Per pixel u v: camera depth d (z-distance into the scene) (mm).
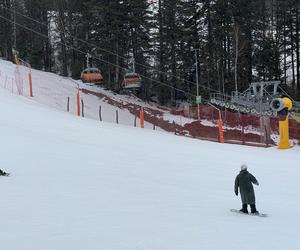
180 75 64625
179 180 19859
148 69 65125
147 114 49625
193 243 10312
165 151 28375
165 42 62594
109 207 13703
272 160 26828
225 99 54969
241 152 29891
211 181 20062
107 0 59781
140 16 60750
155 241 10336
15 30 74438
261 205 15602
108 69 62562
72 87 57438
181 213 13555
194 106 55438
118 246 9812
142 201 14969
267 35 69812
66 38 71938
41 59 76250
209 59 60562
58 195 14914
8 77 53906
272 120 39000
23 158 21625
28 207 12977
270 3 71625
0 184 15984
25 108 39094
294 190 18578
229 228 11953
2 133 27656
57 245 9656
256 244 10453
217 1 59312
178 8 61781
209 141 36094
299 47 67438
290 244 10562
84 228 11141
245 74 61000
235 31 57469
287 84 69438
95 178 18672
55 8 72312
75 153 24594
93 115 47844
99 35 60500
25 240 9922
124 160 24141
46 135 29359
